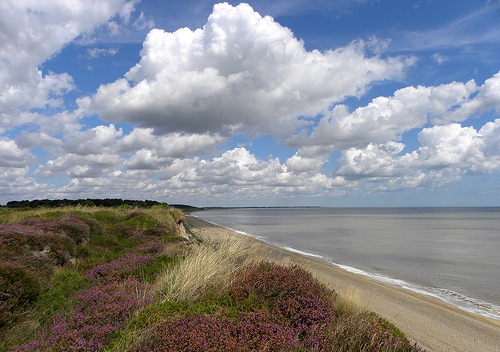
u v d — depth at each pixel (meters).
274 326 5.46
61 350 5.10
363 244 35.47
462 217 130.88
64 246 12.08
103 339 5.39
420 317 10.59
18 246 10.55
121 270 10.09
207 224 65.25
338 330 5.65
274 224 76.94
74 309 7.14
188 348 4.55
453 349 8.09
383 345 5.38
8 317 6.81
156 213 29.61
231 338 4.84
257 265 8.92
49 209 23.67
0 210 23.45
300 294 6.92
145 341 4.86
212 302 6.66
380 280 17.50
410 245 34.94
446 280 18.12
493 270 21.14
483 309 12.71
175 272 8.38
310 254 26.81
